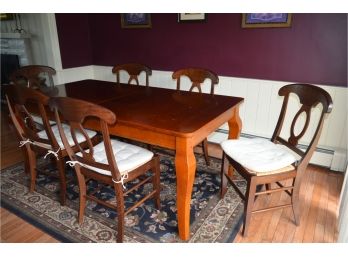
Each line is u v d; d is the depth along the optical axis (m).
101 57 3.69
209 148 2.94
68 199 2.08
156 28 3.09
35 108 2.12
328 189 2.19
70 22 3.45
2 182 2.32
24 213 1.93
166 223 1.82
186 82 3.04
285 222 1.83
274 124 2.68
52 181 2.32
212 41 2.81
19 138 2.08
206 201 2.04
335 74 2.32
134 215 1.89
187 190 1.54
